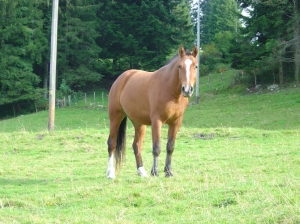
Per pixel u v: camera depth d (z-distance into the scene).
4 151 15.00
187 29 47.25
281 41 32.94
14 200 7.72
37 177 10.42
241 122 24.80
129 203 7.32
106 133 16.95
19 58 41.59
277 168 9.64
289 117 24.06
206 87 40.75
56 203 7.67
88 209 7.13
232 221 5.93
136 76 9.93
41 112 37.94
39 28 43.41
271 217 5.83
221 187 7.78
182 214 6.55
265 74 37.53
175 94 8.82
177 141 15.84
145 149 14.48
